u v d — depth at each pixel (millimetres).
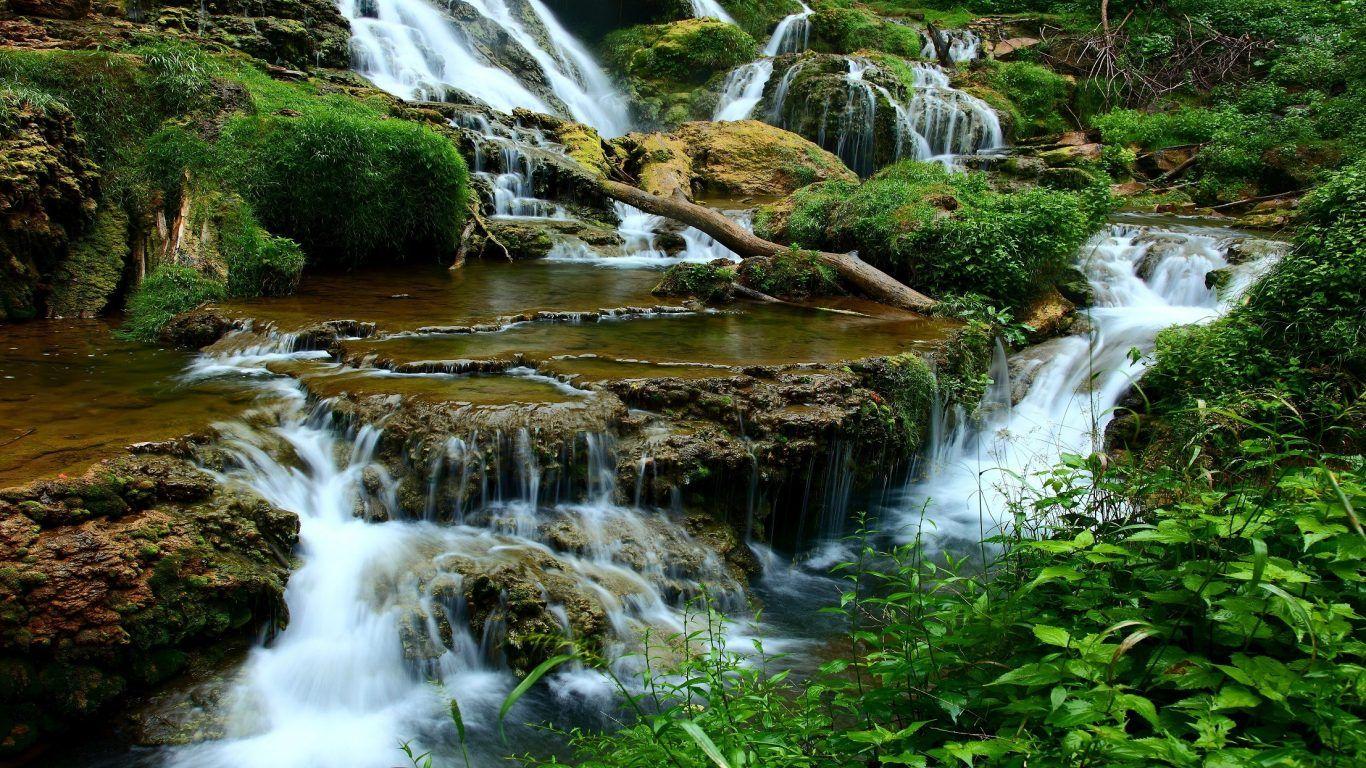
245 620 5004
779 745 2604
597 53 27516
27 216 9383
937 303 10422
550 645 4957
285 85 14359
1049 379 9914
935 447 8383
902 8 31953
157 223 10719
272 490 5762
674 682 4836
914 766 2287
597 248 14281
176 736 4422
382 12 21141
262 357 8086
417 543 5672
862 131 21703
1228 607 2297
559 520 5977
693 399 6812
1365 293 7863
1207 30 24562
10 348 8281
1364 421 6906
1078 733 2066
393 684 4906
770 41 29000
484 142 15617
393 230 12305
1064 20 27938
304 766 4316
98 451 5246
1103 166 19656
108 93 11312
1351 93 19562
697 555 6043
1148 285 12500
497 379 7129
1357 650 2168
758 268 11438
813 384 7168
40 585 4309
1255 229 15023
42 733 4293
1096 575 2945
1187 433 5965
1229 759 1901
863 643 5340
